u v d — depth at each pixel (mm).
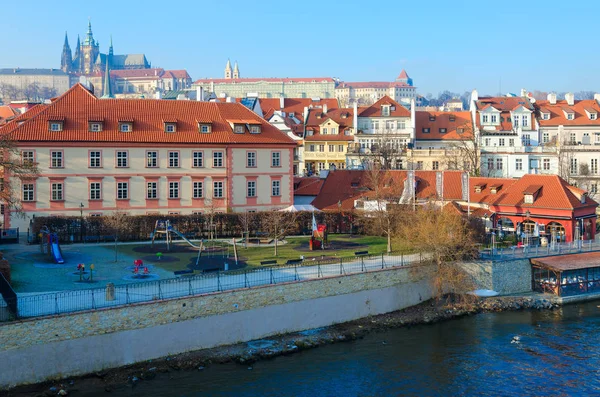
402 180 106375
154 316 56938
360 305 70438
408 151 138250
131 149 95812
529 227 93562
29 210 91188
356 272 70250
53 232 83812
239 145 101438
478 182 104125
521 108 146250
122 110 99500
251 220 94812
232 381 54625
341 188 108000
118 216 88375
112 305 55250
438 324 69938
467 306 74562
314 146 151125
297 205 99312
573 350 62500
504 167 134500
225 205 101188
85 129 94438
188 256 78812
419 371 57656
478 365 59000
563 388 54594
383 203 91750
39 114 94375
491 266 78625
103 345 54344
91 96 100125
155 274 68500
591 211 93750
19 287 61750
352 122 152375
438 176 98375
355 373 57000
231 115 106062
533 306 75875
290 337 64188
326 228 93500
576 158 131000
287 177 105188
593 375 57031
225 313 61125
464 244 78000
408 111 149875
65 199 92812
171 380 54125
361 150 145125
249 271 68500
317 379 55625
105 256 78438
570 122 147250
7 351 49969
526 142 145375
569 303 78062
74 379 52812
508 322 70562
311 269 71250
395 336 66000
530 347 63219
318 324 67312
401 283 73812
